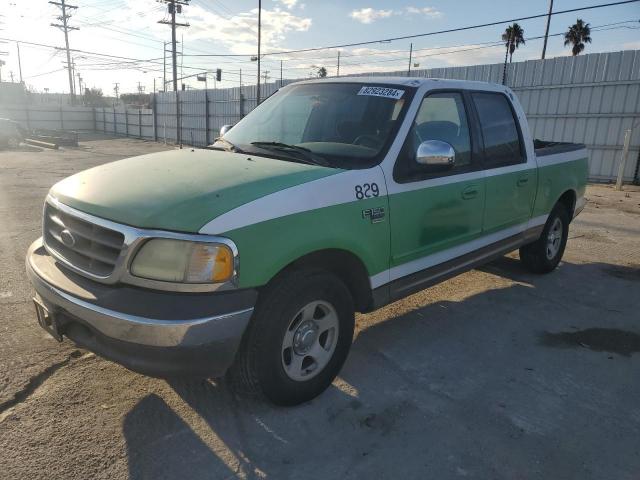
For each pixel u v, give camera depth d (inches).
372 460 108.6
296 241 113.1
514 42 1753.2
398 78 162.6
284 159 138.9
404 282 148.0
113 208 107.7
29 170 627.5
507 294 211.9
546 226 226.2
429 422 122.2
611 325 183.2
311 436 115.4
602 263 262.8
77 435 112.2
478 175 169.6
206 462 106.0
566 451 113.4
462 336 170.4
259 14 1142.3
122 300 101.7
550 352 160.9
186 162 133.5
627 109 621.6
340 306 128.3
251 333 112.2
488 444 115.0
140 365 101.9
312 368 127.0
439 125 157.5
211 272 101.2
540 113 704.4
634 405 132.9
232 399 127.9
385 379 141.1
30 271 121.6
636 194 536.1
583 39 1840.6
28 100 2519.7
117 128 1963.6
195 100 1448.1
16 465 102.2
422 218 147.8
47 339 154.9
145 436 113.0
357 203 127.6
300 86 177.6
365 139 144.1
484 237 179.6
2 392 126.5
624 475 106.5
